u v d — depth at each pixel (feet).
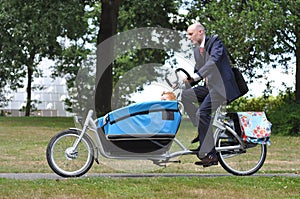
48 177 25.55
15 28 71.77
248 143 26.71
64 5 68.90
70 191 21.68
